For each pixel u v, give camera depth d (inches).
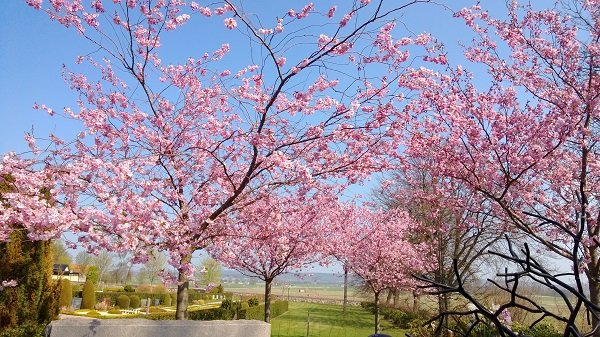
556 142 267.0
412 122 286.8
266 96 254.2
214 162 281.3
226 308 771.4
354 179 286.5
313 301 1572.3
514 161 260.8
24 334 347.9
